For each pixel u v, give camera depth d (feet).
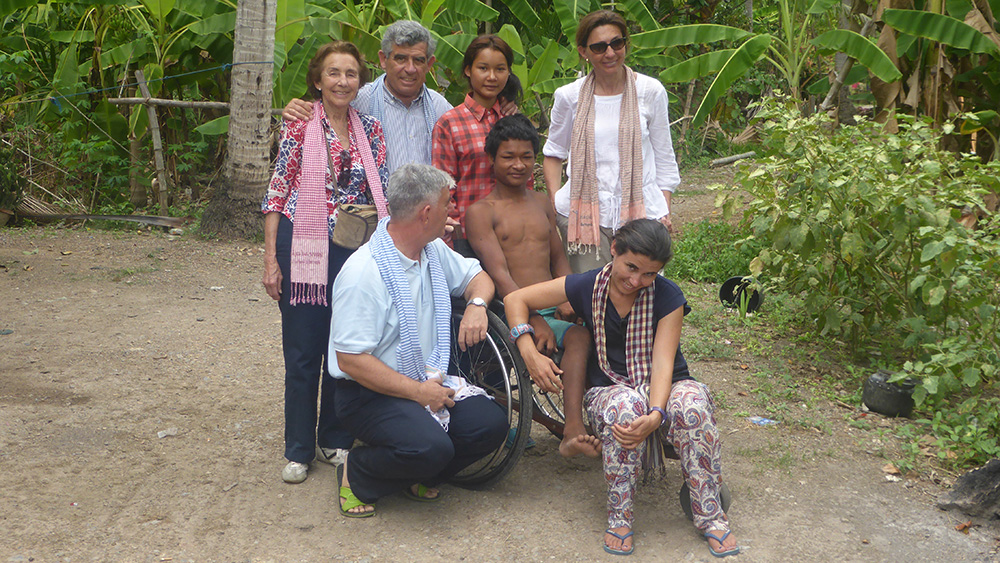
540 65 29.91
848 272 16.03
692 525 10.45
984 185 19.79
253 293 21.33
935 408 13.80
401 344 10.12
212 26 29.07
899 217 14.43
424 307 10.52
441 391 10.20
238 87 27.04
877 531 10.35
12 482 10.94
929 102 23.67
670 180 13.85
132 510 10.48
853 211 15.43
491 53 12.23
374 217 11.07
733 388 14.94
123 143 32.45
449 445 10.01
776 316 18.70
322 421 11.93
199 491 11.05
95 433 12.57
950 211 14.78
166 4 29.35
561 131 13.98
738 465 12.00
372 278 9.98
